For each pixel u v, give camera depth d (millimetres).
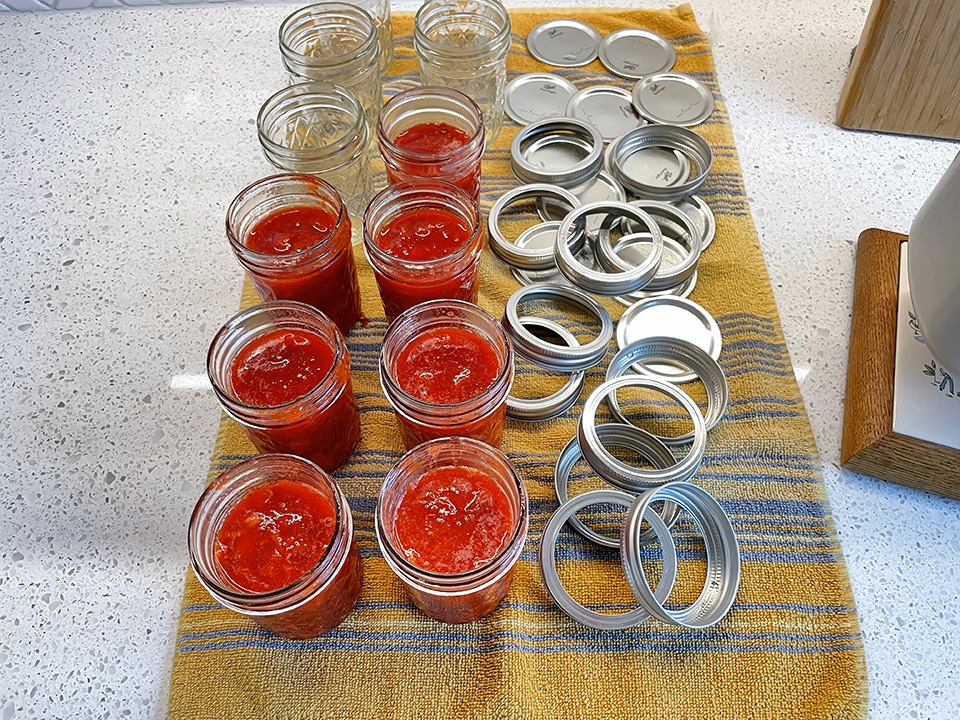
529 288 817
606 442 741
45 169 1009
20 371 829
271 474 589
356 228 910
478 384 652
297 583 515
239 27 1185
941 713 617
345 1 976
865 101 972
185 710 612
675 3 1175
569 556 683
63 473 756
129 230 944
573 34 1108
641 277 779
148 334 853
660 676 620
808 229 914
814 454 732
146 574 694
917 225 722
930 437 713
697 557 684
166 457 764
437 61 908
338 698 616
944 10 866
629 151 941
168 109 1071
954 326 650
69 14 1208
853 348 801
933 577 681
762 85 1062
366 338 826
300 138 852
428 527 583
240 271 902
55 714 629
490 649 630
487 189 943
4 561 704
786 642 634
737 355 797
